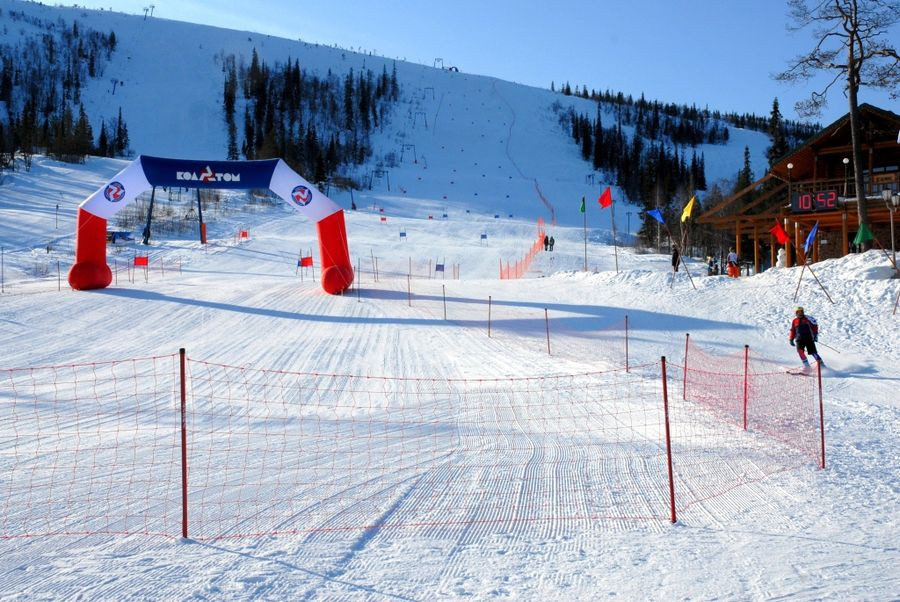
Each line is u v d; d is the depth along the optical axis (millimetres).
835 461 8844
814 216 31547
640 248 70750
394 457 9391
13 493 7824
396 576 5480
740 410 12133
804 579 5223
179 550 6102
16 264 40406
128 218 63375
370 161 138000
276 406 13109
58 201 67312
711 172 157125
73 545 6250
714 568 5504
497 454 9500
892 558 5609
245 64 183500
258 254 49406
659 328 22281
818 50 25922
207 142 138500
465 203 107750
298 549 6094
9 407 12883
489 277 45969
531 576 5449
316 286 33281
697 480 8094
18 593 5230
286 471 8703
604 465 8852
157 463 9109
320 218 30500
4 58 158000
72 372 16469
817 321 21438
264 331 22453
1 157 79750
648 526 6598
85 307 25703
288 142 124125
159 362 17688
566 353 18906
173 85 165500
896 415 11812
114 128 138250
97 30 190875
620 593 5090
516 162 149625
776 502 7219
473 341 20875
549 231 76438
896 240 33312
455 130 166375
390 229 70500
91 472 8672
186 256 47188
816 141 31109
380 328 23109
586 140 156125
